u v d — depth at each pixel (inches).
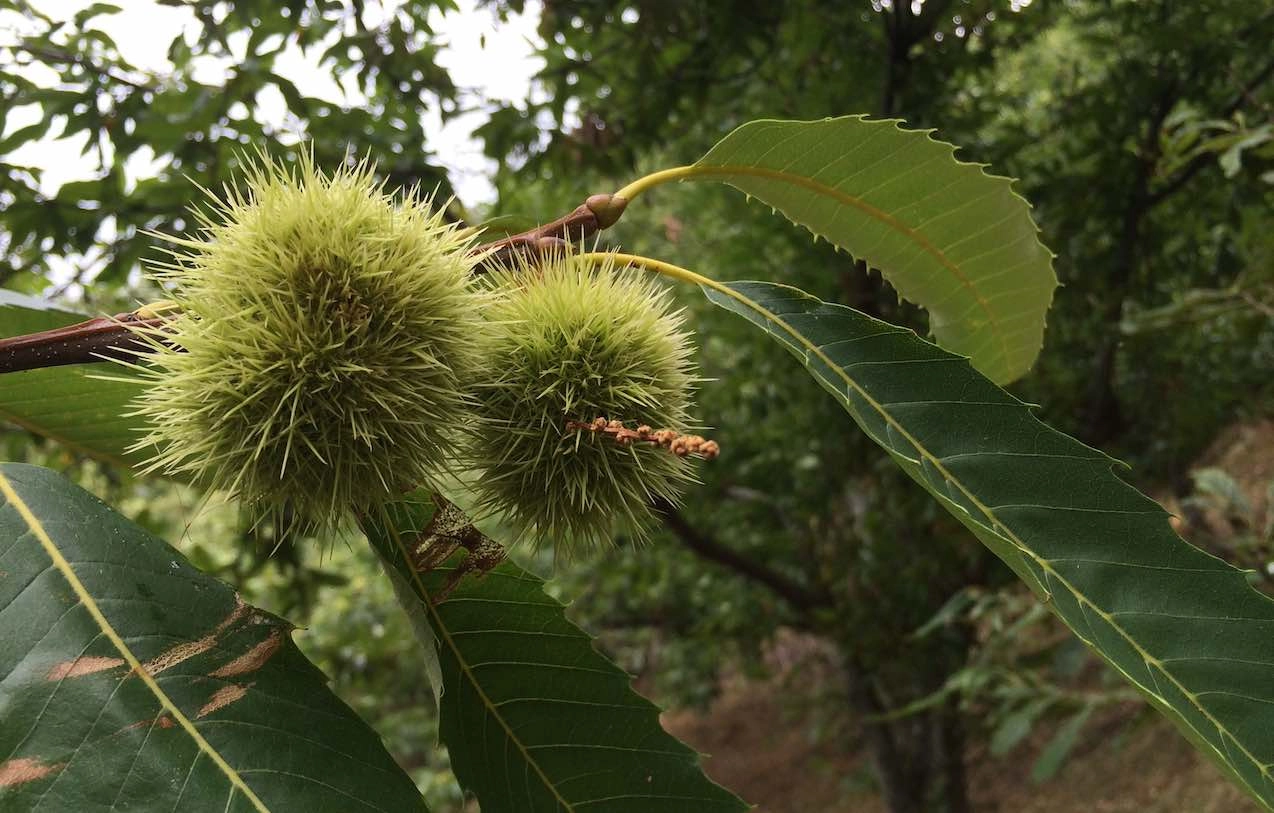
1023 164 209.5
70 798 37.9
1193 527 151.3
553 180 206.7
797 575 263.7
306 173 51.6
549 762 54.7
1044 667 178.2
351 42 165.3
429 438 53.4
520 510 60.9
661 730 55.0
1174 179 193.0
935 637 228.7
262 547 182.4
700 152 229.8
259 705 42.6
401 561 55.9
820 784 396.5
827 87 199.6
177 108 149.6
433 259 53.2
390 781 42.5
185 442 51.8
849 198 65.7
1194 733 43.1
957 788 256.2
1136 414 223.5
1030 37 205.6
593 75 190.1
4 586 42.6
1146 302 205.9
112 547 45.2
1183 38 175.5
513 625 56.0
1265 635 43.6
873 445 217.6
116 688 41.1
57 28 148.6
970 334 75.7
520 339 59.0
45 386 66.5
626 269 65.6
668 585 278.7
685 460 66.6
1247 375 212.1
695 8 179.6
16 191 149.8
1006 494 49.7
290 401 49.0
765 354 220.2
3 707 39.4
